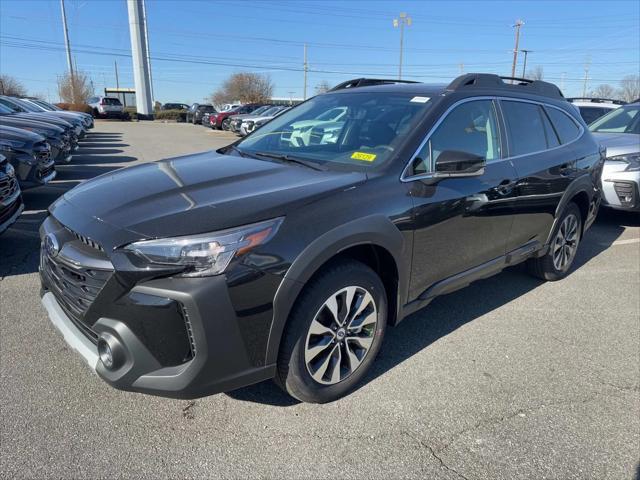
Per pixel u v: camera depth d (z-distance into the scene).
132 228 2.16
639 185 6.05
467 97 3.40
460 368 3.10
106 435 2.40
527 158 3.80
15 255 4.93
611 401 2.81
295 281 2.27
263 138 3.72
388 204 2.68
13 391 2.70
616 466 2.31
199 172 2.87
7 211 4.68
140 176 2.88
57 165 11.60
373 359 2.88
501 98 3.72
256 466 2.24
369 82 4.20
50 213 2.78
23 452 2.26
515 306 4.06
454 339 3.48
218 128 28.42
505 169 3.54
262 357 2.29
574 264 5.16
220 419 2.54
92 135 22.44
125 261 2.08
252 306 2.18
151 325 2.09
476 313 3.91
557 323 3.77
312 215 2.36
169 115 46.62
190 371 2.12
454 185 3.09
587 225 4.85
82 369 2.93
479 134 3.44
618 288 4.50
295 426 2.51
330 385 2.65
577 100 11.05
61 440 2.35
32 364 2.96
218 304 2.09
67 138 10.73
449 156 2.79
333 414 2.61
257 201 2.32
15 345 3.17
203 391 2.18
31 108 16.27
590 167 4.61
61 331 2.48
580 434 2.52
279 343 2.34
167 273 2.07
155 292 2.06
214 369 2.16
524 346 3.41
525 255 4.02
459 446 2.41
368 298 2.71
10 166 4.92
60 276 2.44
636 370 3.15
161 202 2.38
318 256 2.32
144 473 2.18
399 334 3.53
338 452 2.34
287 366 2.43
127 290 2.09
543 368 3.14
